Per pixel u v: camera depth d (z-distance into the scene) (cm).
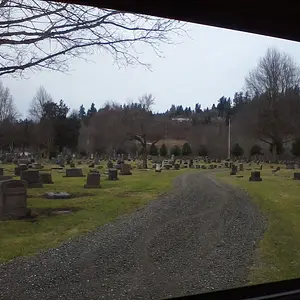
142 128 4022
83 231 799
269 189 1844
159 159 5597
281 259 602
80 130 5478
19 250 628
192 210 1138
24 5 643
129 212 1079
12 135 4775
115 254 616
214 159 4859
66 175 2562
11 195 948
